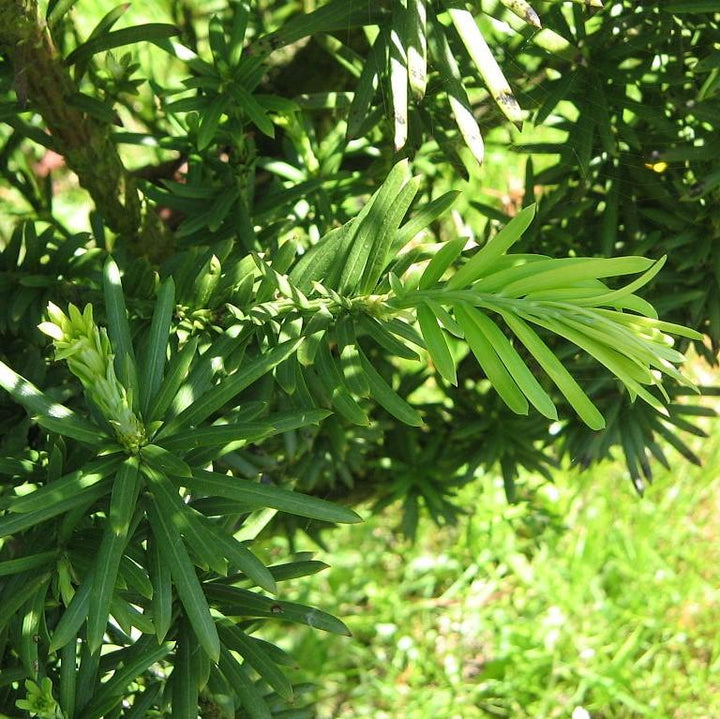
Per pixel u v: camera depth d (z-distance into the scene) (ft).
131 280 1.76
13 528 1.36
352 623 4.00
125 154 2.67
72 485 1.38
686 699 3.88
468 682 3.92
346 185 2.15
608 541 4.16
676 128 1.92
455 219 2.07
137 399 1.43
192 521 1.38
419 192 2.27
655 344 1.38
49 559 1.45
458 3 1.51
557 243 2.14
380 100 1.97
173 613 1.54
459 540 4.19
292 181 2.14
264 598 1.53
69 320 1.37
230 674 1.51
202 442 1.43
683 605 4.09
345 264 1.58
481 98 2.02
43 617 1.53
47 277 1.86
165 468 1.40
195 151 2.06
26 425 1.70
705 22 1.91
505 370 1.37
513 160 3.25
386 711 3.83
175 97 2.31
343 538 4.15
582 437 2.18
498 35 2.16
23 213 2.27
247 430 1.42
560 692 3.86
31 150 2.65
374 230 1.55
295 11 2.34
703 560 4.23
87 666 1.51
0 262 1.89
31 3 1.63
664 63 2.00
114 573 1.35
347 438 2.27
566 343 1.99
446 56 1.59
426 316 1.42
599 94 1.92
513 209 2.58
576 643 3.93
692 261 1.96
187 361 1.45
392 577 4.17
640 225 2.07
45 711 1.46
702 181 1.84
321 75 2.26
